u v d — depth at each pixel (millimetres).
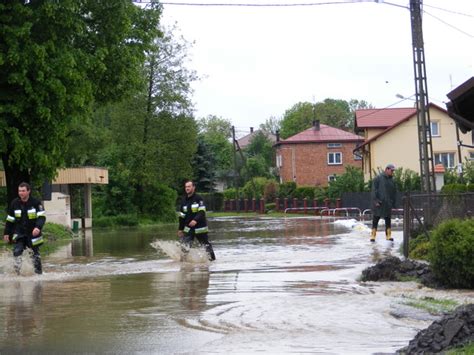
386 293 10055
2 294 10633
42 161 20203
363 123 62688
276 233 27188
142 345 6930
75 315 8633
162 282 11836
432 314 8227
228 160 102875
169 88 50438
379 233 25422
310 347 6672
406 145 59062
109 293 10562
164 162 50188
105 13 22281
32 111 20016
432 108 58844
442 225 10633
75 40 22172
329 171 79562
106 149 49031
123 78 23516
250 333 7383
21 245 13625
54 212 33594
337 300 9398
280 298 9680
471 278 10367
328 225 33875
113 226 42938
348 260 15227
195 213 15758
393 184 20422
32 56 19297
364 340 6949
